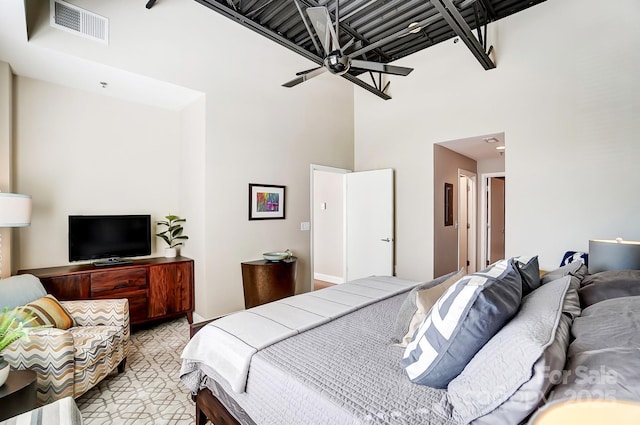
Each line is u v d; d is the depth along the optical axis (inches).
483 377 35.3
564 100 130.3
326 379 46.0
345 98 203.2
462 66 158.2
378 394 42.1
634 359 27.6
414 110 177.2
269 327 64.9
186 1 128.6
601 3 122.6
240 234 146.6
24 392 60.6
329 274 231.9
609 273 60.9
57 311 88.2
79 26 103.5
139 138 147.6
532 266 64.3
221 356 59.7
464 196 231.8
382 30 151.3
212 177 136.6
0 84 105.3
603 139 122.3
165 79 122.5
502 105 145.6
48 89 123.3
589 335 36.1
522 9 140.1
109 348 88.6
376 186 188.1
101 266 124.6
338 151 197.2
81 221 125.0
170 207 157.6
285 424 46.0
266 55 156.9
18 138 116.6
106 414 76.9
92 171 134.4
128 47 113.5
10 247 105.7
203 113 135.3
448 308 41.9
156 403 81.4
